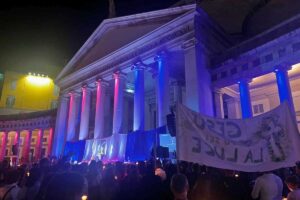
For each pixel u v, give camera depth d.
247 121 6.40
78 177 3.14
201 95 22.08
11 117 51.12
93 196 8.20
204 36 24.56
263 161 5.85
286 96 18.59
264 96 27.69
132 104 41.28
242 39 31.64
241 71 22.28
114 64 31.22
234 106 28.61
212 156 6.11
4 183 6.89
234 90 27.92
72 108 37.00
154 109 39.44
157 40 26.84
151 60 27.55
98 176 8.79
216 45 26.19
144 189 7.20
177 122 6.30
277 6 30.00
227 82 23.08
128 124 39.69
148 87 38.41
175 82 34.00
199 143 6.18
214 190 5.11
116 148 26.22
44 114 47.09
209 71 24.28
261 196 6.69
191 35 23.75
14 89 56.56
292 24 19.17
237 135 6.33
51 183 3.09
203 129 6.36
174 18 26.16
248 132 6.28
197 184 5.21
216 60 24.33
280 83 19.17
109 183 7.89
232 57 23.11
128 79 34.84
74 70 39.56
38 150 46.62
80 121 36.41
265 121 6.14
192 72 22.67
